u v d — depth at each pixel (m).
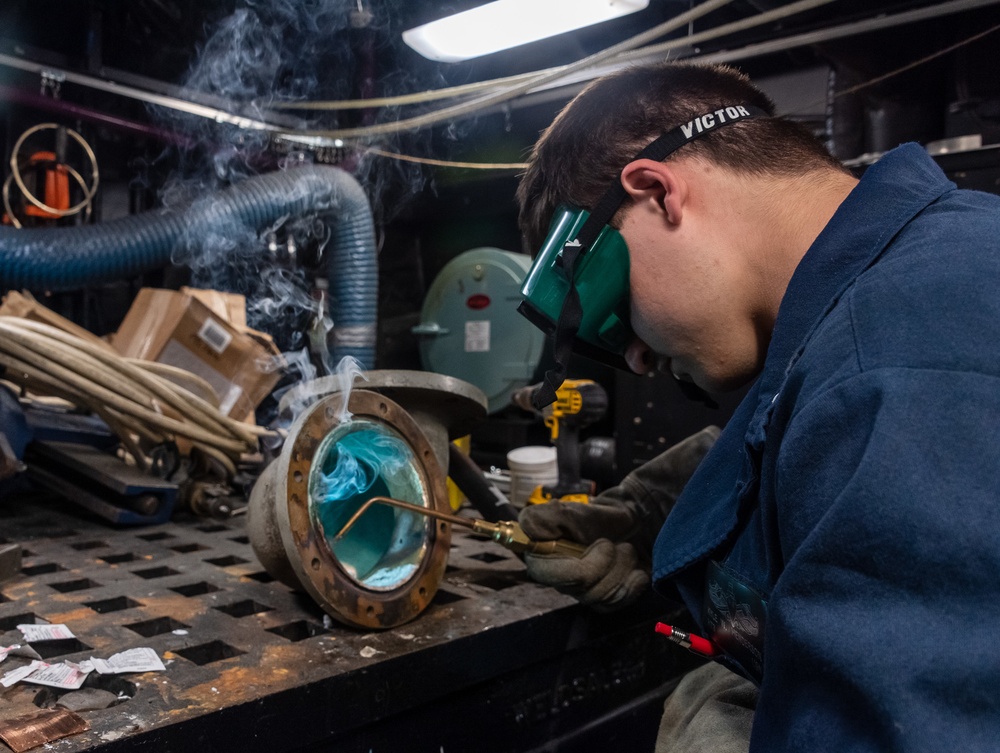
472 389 1.27
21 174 2.96
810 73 2.39
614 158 0.75
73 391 1.62
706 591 0.83
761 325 0.73
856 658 0.44
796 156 0.72
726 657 0.81
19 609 1.09
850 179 0.73
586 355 0.90
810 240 0.69
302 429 1.02
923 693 0.42
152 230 2.12
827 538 0.47
